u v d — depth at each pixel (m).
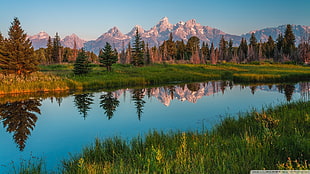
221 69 61.16
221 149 6.92
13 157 9.27
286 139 6.84
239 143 7.07
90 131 13.00
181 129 12.14
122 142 9.14
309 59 73.50
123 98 25.39
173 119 14.95
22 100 24.14
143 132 12.12
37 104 22.12
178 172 5.31
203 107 18.94
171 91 30.92
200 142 7.66
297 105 12.55
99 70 52.53
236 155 6.08
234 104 19.72
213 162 5.89
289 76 39.09
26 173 7.00
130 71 51.56
